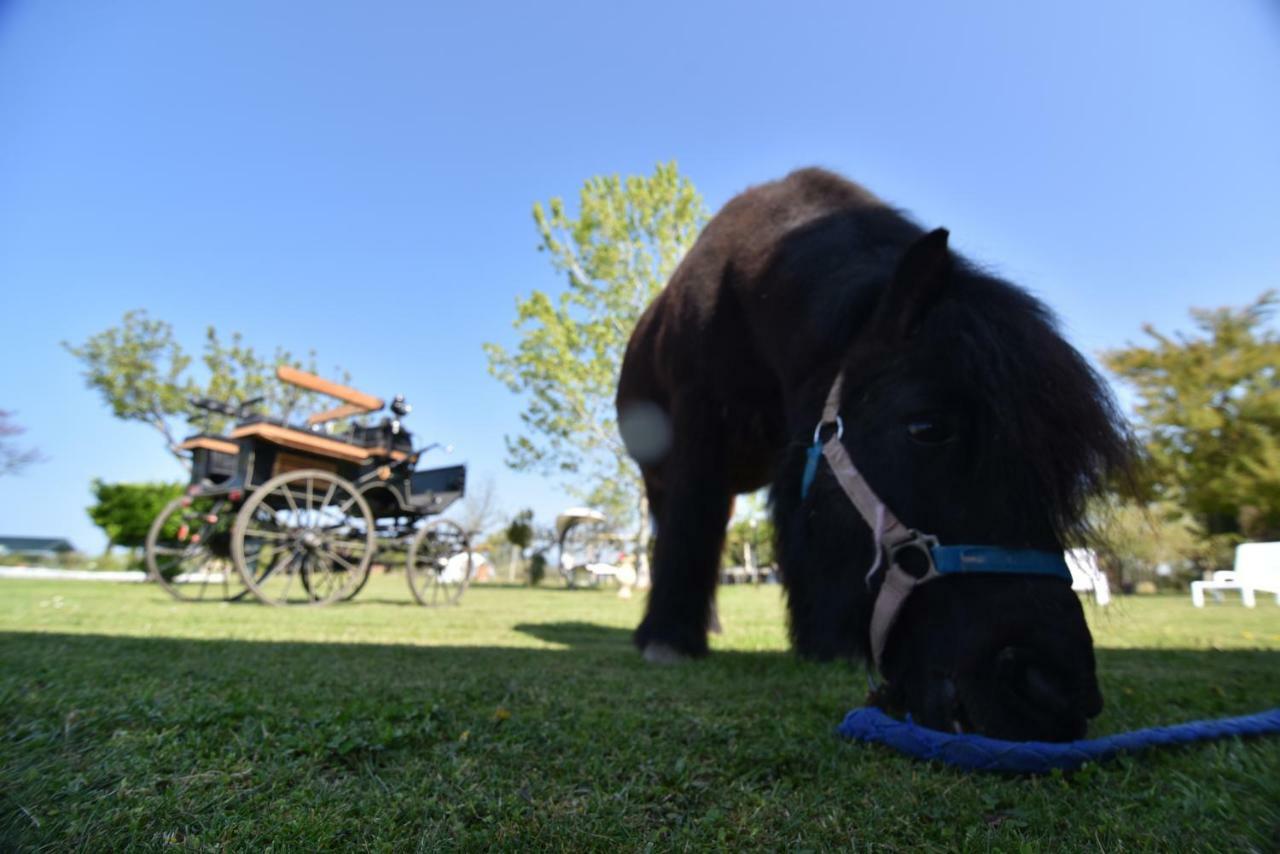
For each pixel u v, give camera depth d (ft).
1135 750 5.63
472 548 34.22
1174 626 20.86
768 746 6.19
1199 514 25.39
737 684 9.64
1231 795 4.75
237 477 28.58
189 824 4.13
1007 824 4.41
